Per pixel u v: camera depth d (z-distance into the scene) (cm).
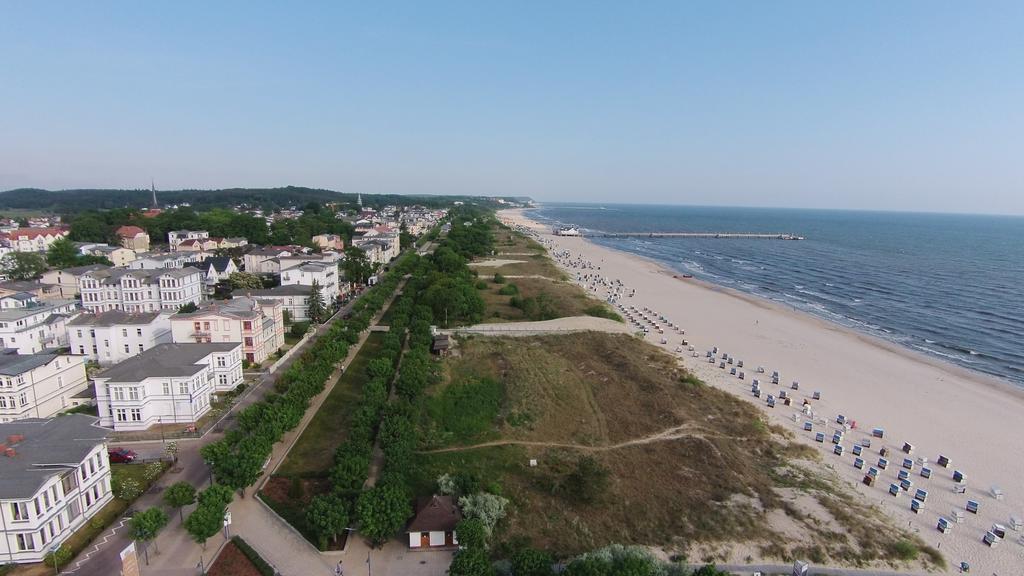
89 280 13888
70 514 5872
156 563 5503
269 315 11900
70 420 6569
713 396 10175
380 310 16238
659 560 5256
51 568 5378
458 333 13450
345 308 16625
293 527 6112
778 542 6094
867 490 7362
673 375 11131
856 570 5734
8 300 11531
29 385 8294
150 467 7088
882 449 8300
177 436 8219
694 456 7825
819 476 7625
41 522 5419
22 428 6266
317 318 14412
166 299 14075
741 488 7094
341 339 12094
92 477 6244
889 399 10550
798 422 9362
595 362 11694
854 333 15288
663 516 6475
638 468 7500
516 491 6919
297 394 8644
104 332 10819
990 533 6372
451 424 8838
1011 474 7912
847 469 7900
